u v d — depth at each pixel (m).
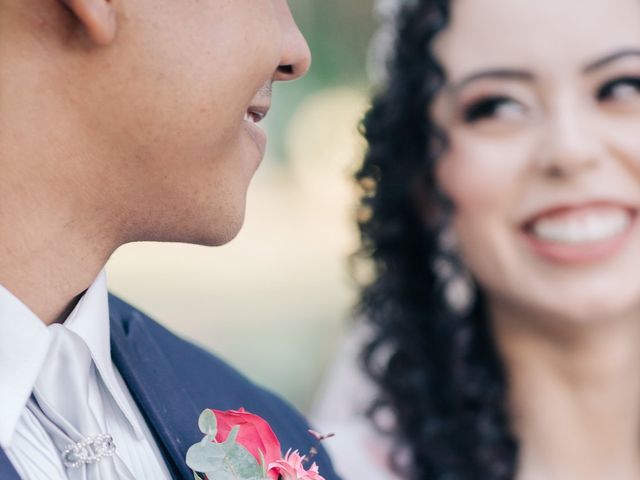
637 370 2.36
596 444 2.38
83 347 1.06
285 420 1.37
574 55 2.17
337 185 6.78
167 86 1.04
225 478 1.08
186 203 1.11
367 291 2.59
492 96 2.24
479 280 2.36
